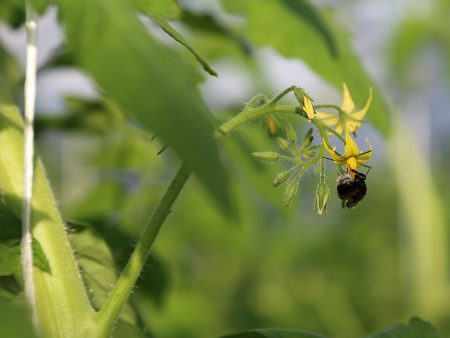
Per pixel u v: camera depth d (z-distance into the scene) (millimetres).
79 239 693
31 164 576
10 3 841
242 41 989
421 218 2057
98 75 435
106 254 692
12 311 477
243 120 576
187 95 435
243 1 803
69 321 568
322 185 583
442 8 2170
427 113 2268
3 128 597
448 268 2111
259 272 2107
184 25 929
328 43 802
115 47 442
